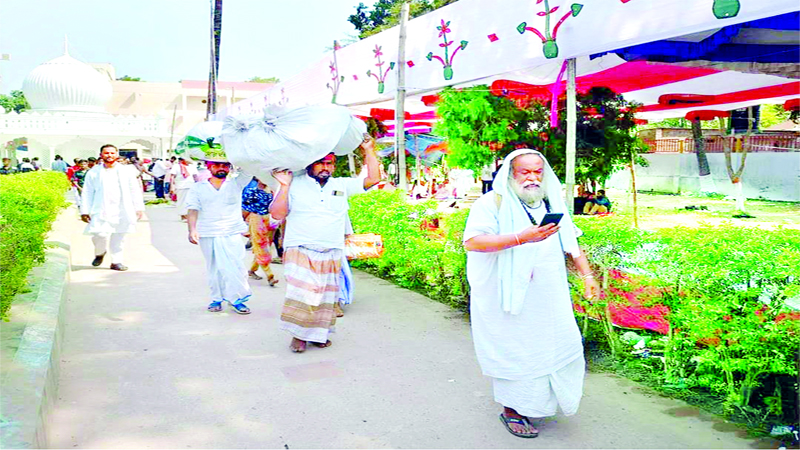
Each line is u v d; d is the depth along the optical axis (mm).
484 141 8039
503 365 3459
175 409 3867
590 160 8523
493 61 6898
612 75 8367
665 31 4832
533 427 3559
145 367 4617
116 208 8398
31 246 5582
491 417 3764
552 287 3404
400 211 7250
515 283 3324
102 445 3379
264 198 7316
